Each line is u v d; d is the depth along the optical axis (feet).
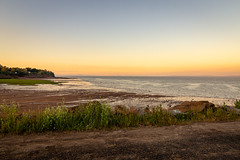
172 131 18.24
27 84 136.87
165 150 12.76
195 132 17.83
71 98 62.90
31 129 17.46
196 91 111.75
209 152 12.46
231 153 12.34
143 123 22.06
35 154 11.64
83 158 11.15
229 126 20.57
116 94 81.97
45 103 49.16
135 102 55.88
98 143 14.11
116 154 11.89
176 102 58.13
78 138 15.43
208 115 27.32
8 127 16.78
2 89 89.40
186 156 11.73
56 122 18.48
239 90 122.93
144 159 11.17
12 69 509.76
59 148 12.83
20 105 44.60
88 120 20.92
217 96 83.25
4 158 10.94
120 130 18.63
